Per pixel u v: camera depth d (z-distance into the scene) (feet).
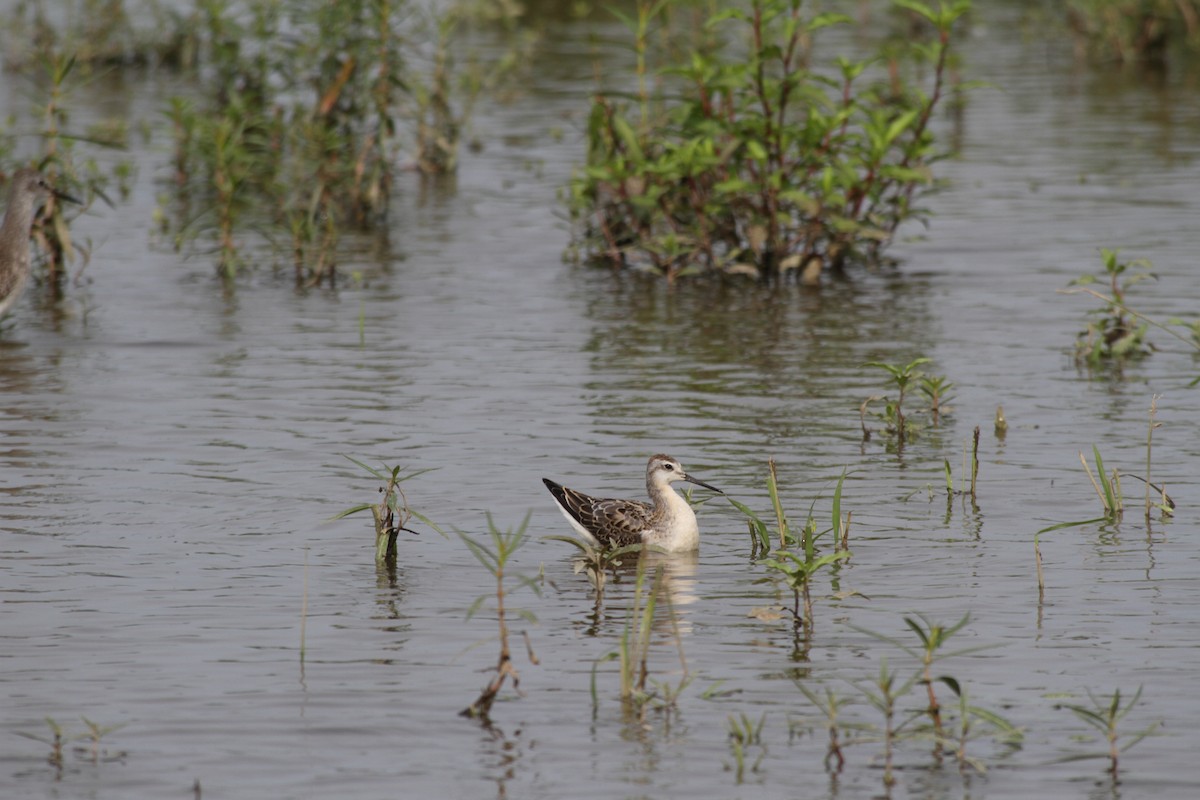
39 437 55.01
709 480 50.83
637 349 67.05
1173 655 37.40
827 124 78.23
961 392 60.59
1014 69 135.64
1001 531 46.11
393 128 92.89
